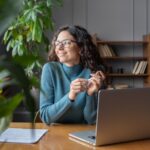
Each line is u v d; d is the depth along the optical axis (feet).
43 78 5.60
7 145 3.79
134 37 17.95
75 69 5.80
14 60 1.31
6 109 1.32
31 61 1.40
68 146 3.82
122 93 3.74
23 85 1.24
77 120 5.52
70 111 5.32
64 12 17.70
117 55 17.93
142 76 17.83
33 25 8.41
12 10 1.21
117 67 17.87
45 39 8.86
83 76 5.80
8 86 1.30
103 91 3.62
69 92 5.20
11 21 1.21
